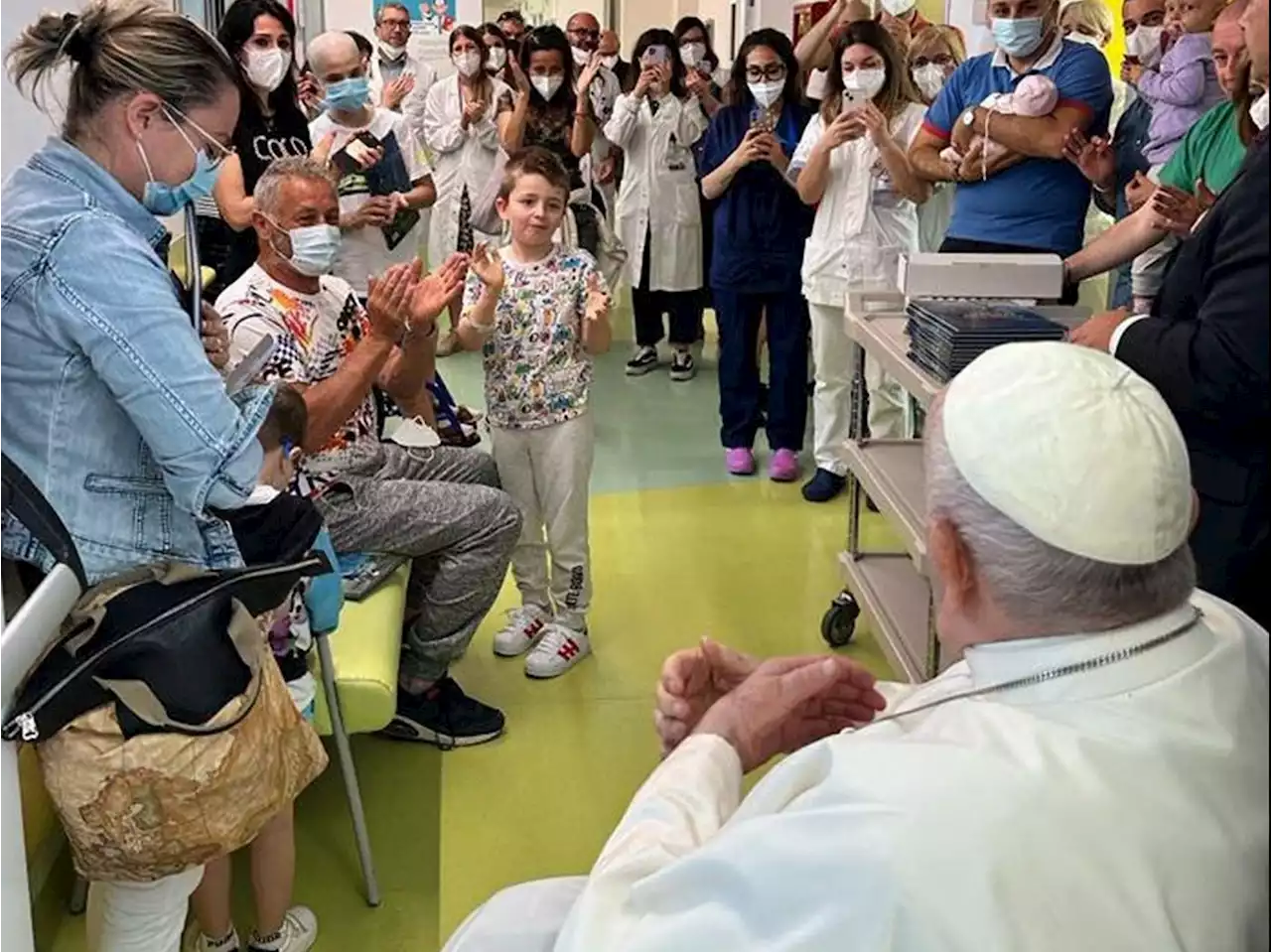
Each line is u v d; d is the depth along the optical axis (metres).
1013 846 0.90
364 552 2.64
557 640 3.19
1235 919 0.93
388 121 4.36
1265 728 0.98
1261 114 2.27
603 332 3.00
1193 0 2.99
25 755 2.08
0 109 1.98
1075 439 0.97
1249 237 1.45
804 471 4.67
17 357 1.51
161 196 1.63
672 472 4.69
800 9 6.06
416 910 2.31
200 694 1.53
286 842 2.09
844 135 3.81
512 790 2.69
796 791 1.04
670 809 1.22
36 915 2.16
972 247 3.30
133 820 1.52
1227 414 1.54
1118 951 0.90
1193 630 1.00
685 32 6.21
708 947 1.00
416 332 2.79
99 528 1.55
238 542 1.84
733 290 4.41
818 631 3.42
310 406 2.28
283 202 2.43
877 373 4.01
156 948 1.70
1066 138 3.08
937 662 2.45
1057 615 0.99
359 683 2.28
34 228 1.49
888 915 0.90
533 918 1.39
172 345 1.50
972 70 3.38
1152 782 0.93
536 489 3.17
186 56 1.56
